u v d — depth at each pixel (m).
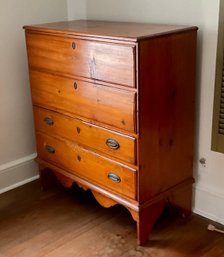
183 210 2.18
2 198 2.47
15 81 2.47
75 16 2.60
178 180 2.10
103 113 1.92
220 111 1.96
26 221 2.23
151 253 1.94
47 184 2.55
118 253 1.95
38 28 2.09
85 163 2.14
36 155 2.68
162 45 1.76
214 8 1.89
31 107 2.59
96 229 2.14
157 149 1.91
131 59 1.69
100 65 1.83
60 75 2.08
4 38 2.36
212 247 1.97
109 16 2.39
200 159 2.16
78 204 2.38
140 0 2.18
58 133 2.25
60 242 2.05
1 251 1.99
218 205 2.14
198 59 2.01
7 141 2.53
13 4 2.35
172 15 2.06
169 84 1.86
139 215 1.92
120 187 1.98
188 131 2.06
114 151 1.94
